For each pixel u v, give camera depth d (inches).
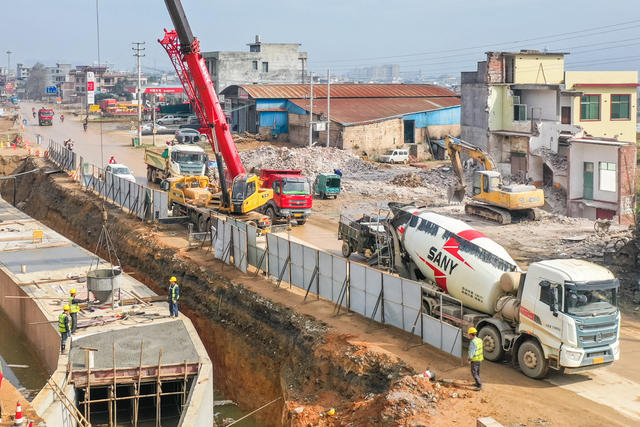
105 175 2144.4
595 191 1961.1
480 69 2461.9
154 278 1528.1
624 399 829.2
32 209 2522.1
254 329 1192.2
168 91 5054.1
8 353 1306.6
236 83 4879.4
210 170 2556.6
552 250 1494.8
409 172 2573.8
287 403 978.7
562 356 840.9
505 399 823.7
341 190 2273.6
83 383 976.9
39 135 3880.4
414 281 1075.9
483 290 968.3
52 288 1355.8
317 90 3737.7
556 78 2469.2
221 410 1146.0
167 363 1016.9
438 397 828.6
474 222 1813.5
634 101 2383.1
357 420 847.1
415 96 3850.9
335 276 1159.6
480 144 2491.4
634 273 1290.6
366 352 966.4
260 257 1352.1
